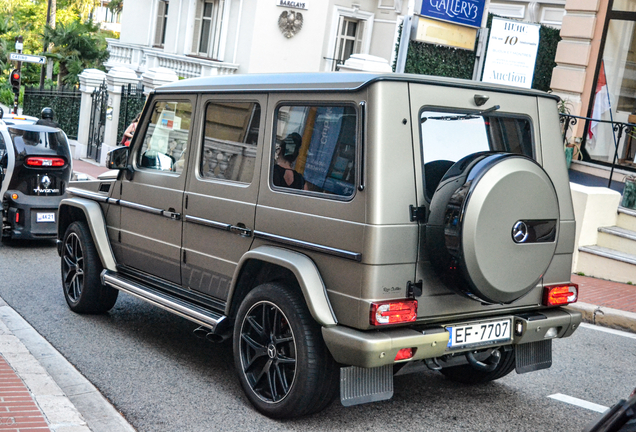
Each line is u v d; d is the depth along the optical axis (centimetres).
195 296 551
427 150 436
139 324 685
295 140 470
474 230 409
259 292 470
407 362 451
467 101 457
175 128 581
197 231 544
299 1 2469
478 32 1570
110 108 2058
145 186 604
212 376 550
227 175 522
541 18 1986
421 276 431
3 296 761
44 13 5653
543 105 501
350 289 422
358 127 426
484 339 460
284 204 469
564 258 503
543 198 436
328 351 440
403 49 1466
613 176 1321
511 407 519
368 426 468
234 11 2528
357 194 422
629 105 1386
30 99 2606
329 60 2570
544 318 481
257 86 501
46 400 463
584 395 555
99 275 677
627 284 962
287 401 450
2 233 1005
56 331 646
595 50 1433
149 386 523
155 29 2995
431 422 482
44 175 1005
